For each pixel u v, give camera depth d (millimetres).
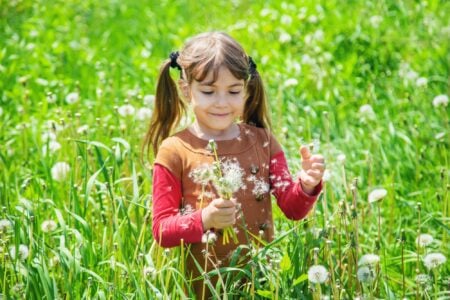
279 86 6551
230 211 3709
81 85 8000
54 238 4727
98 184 4898
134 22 10844
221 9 10742
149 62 8250
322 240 4211
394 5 8875
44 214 5035
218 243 3963
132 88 7699
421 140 6277
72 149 5727
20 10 10609
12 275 4113
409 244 5109
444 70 7480
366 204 5418
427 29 8242
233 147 4000
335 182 5547
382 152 5969
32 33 9336
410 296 4539
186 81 4035
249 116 4340
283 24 8602
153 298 3850
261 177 4023
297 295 3951
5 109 7328
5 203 5270
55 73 8445
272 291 3758
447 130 6086
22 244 4309
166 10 11008
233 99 3918
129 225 4441
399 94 7211
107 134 6199
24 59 8445
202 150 3973
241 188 3951
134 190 4523
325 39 8188
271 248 4023
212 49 3902
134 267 4223
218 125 3924
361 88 7574
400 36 8258
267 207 4043
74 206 4727
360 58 7949
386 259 4719
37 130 6508
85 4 11141
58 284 4285
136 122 6012
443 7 8703
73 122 6406
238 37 8656
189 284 3973
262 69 7547
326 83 7344
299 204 3939
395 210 5473
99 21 10875
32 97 7559
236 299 3980
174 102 4363
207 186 3938
